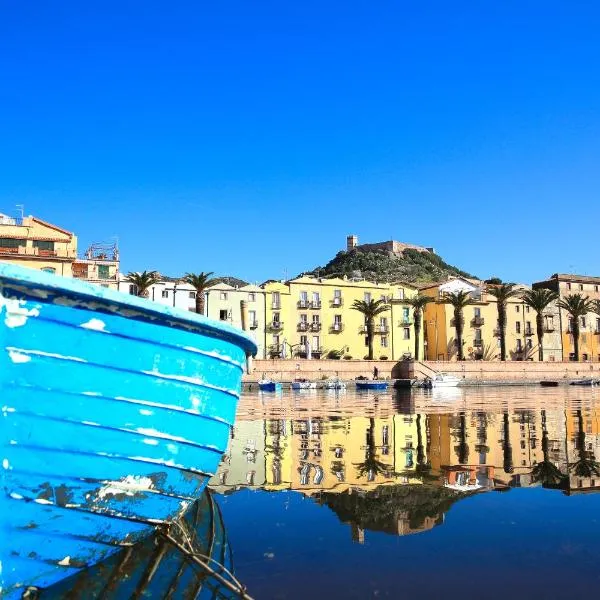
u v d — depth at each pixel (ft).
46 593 16.85
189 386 19.56
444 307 278.87
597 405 102.68
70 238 201.98
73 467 16.89
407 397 143.43
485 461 39.42
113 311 17.21
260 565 19.07
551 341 295.89
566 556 19.75
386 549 20.62
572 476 33.73
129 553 19.65
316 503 27.45
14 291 15.57
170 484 19.40
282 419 76.48
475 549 20.48
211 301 242.99
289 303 258.57
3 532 16.02
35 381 16.07
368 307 254.27
